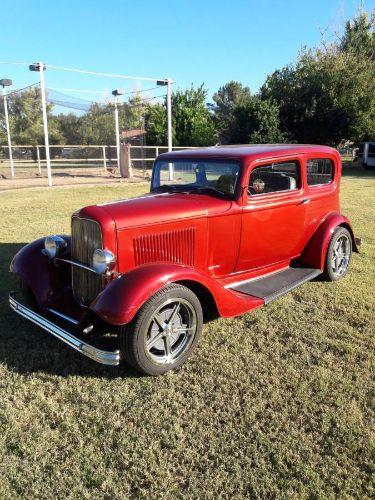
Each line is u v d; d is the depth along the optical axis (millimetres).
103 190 14344
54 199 12125
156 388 3332
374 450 2697
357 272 5938
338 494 2393
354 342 4016
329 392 3264
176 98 26734
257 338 4086
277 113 24484
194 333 3629
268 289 4547
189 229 3986
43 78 13859
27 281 4168
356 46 29578
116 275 3533
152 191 4855
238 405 3119
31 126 20078
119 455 2672
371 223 8938
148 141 26375
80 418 2994
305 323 4395
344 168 26219
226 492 2410
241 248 4484
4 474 2520
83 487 2445
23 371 3539
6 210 10242
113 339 3967
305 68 25594
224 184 4383
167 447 2744
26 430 2875
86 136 20797
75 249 3883
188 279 3502
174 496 2387
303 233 5164
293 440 2779
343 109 24656
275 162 4605
